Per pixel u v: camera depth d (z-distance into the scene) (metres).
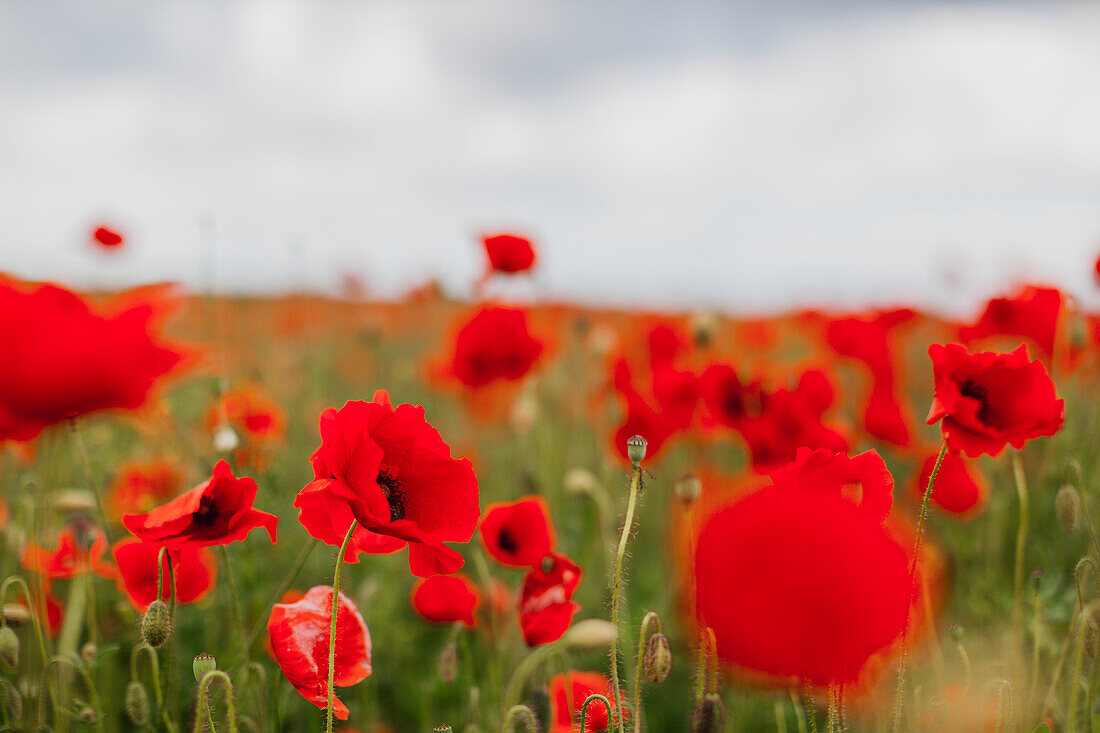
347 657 1.03
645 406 1.39
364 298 3.54
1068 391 1.77
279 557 1.46
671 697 1.31
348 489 0.96
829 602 0.84
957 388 1.03
